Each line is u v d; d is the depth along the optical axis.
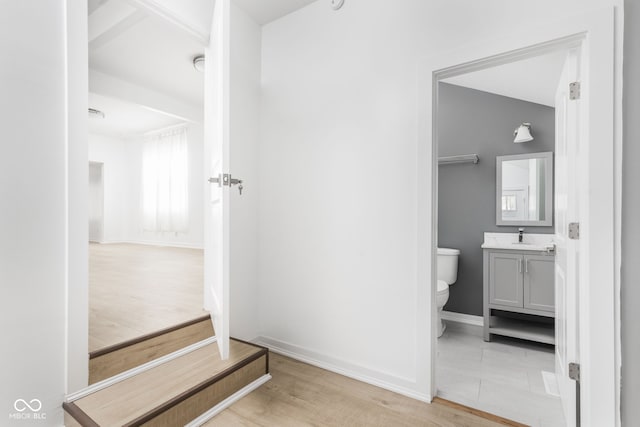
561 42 1.43
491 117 2.97
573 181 1.51
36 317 1.29
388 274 1.89
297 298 2.29
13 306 1.24
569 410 1.49
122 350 1.56
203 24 2.10
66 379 1.36
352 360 2.02
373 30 1.96
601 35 1.30
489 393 1.84
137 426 1.23
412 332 1.79
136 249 5.67
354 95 2.04
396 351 1.85
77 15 1.41
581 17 1.34
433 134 1.74
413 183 1.80
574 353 1.47
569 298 1.53
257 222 2.51
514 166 2.86
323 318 2.16
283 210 2.38
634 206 1.20
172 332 1.80
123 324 1.85
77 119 1.41
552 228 2.71
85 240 1.43
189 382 1.53
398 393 1.81
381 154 1.92
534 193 2.77
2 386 1.21
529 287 2.47
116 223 6.84
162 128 6.05
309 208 2.24
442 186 3.18
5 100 1.23
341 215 2.09
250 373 1.82
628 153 1.22
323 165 2.18
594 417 1.30
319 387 1.86
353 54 2.04
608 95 1.29
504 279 2.57
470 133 3.07
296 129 2.32
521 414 1.63
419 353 1.75
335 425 1.50
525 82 2.51
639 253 1.19
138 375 1.58
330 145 2.14
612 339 1.27
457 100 3.13
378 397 1.76
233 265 2.28
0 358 1.21
